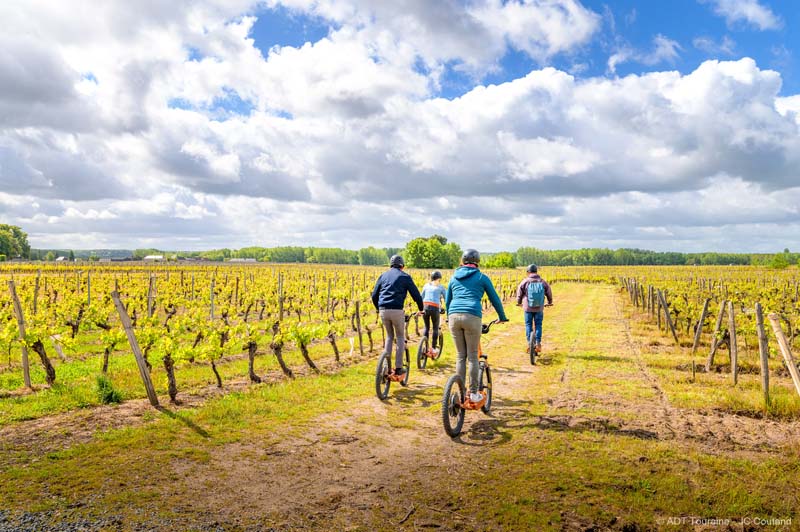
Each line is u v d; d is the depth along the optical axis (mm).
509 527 3584
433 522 3641
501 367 9578
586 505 3910
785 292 25312
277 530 3504
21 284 27547
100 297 23828
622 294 33750
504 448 5180
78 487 4094
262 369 9453
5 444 5039
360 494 4109
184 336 10844
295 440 5422
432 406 6859
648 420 6098
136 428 5625
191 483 4258
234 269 60719
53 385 7707
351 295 22516
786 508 3893
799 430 5734
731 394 7148
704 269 80000
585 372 8977
